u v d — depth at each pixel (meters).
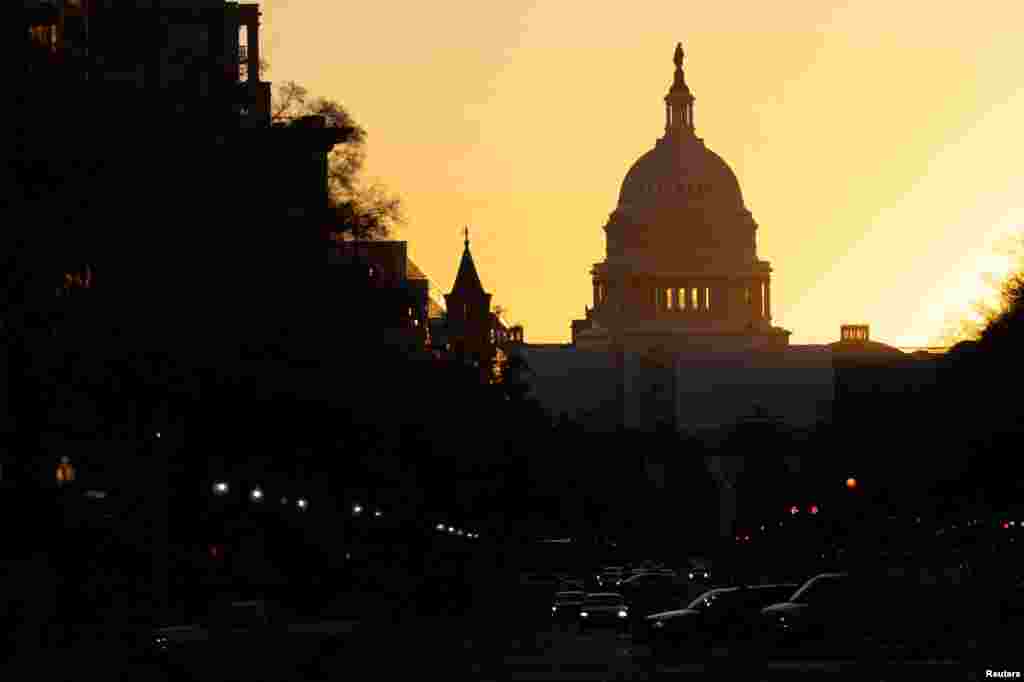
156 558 165.25
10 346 146.25
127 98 178.00
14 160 149.12
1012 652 157.50
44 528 146.12
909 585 184.12
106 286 163.62
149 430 169.38
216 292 176.88
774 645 181.25
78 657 133.25
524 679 155.12
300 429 198.62
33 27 175.88
